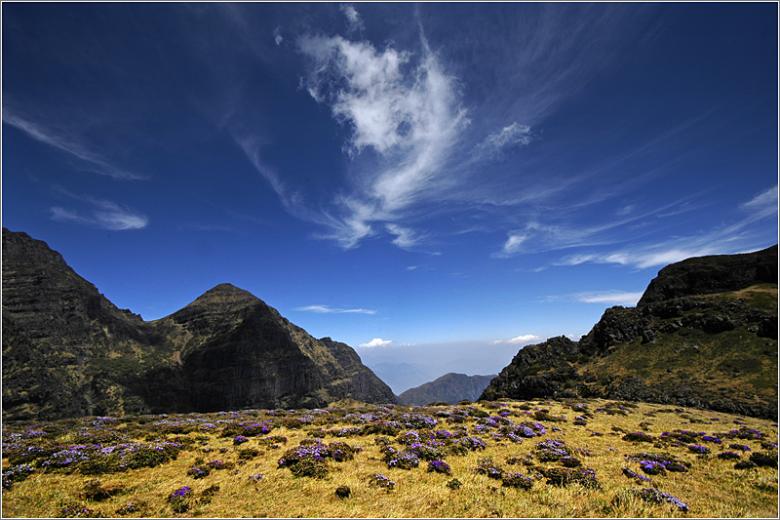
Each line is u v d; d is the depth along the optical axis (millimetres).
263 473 17875
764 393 46781
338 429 26906
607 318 93375
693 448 24375
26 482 16312
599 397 64938
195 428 26781
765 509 15195
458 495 15664
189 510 14203
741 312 69812
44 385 199000
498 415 33375
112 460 18500
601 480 18094
